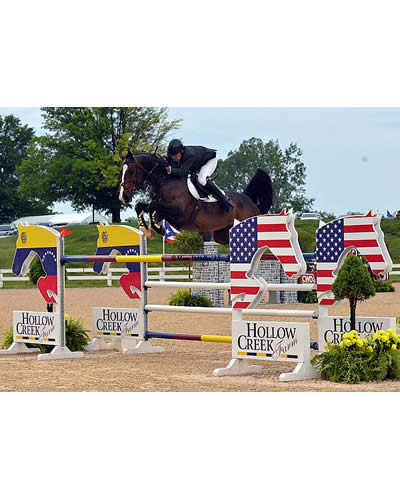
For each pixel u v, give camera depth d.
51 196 64.44
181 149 13.14
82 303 24.08
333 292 9.77
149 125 62.53
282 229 9.87
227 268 22.80
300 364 9.75
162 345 14.38
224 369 10.36
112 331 13.41
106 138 63.81
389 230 50.81
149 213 13.12
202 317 19.05
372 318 9.95
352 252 10.12
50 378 10.17
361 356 9.55
